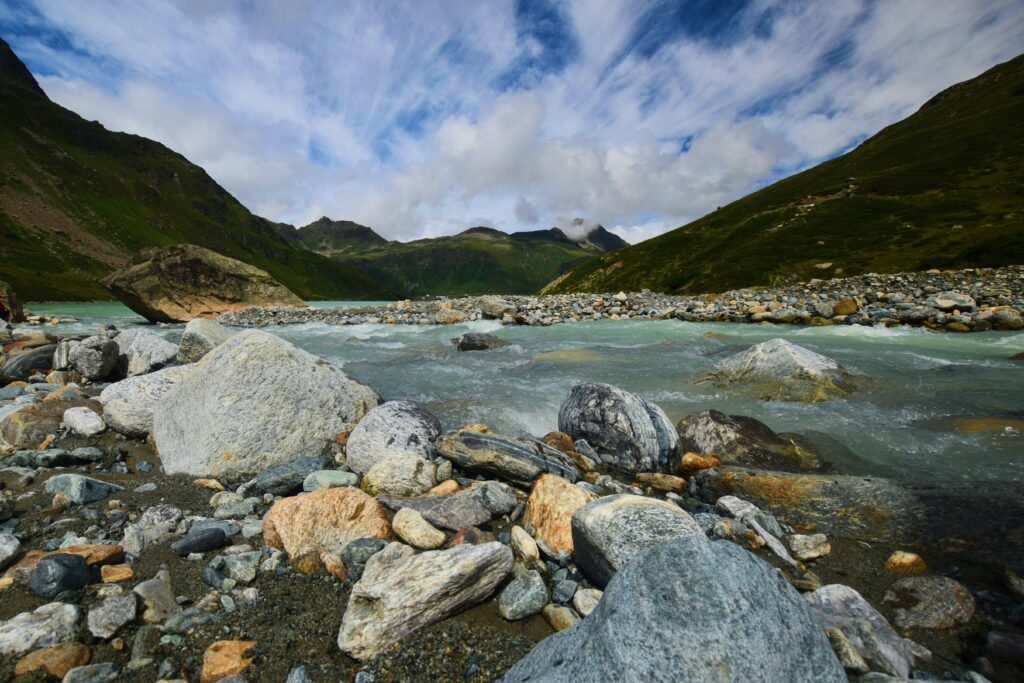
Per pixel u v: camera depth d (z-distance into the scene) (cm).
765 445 726
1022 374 1098
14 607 344
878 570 437
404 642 337
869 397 948
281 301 3875
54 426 781
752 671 237
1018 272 2656
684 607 257
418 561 379
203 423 650
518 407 957
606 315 2650
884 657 320
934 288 2472
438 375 1246
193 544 433
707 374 1131
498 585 400
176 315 3303
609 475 695
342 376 830
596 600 376
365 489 575
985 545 444
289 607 372
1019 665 320
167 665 309
